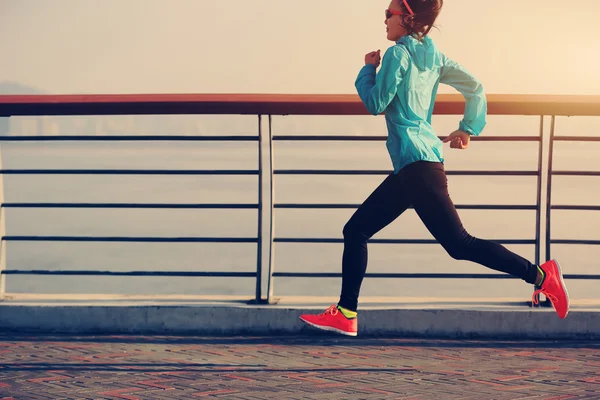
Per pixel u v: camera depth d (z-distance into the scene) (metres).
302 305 4.13
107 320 4.11
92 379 3.11
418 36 3.29
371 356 3.60
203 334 4.09
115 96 3.95
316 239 4.18
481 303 4.15
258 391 2.91
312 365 3.40
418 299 4.23
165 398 2.79
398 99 3.22
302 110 3.97
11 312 4.13
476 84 3.40
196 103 3.93
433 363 3.45
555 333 4.00
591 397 2.82
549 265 3.33
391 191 3.31
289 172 4.12
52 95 3.94
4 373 3.20
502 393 2.88
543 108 3.89
